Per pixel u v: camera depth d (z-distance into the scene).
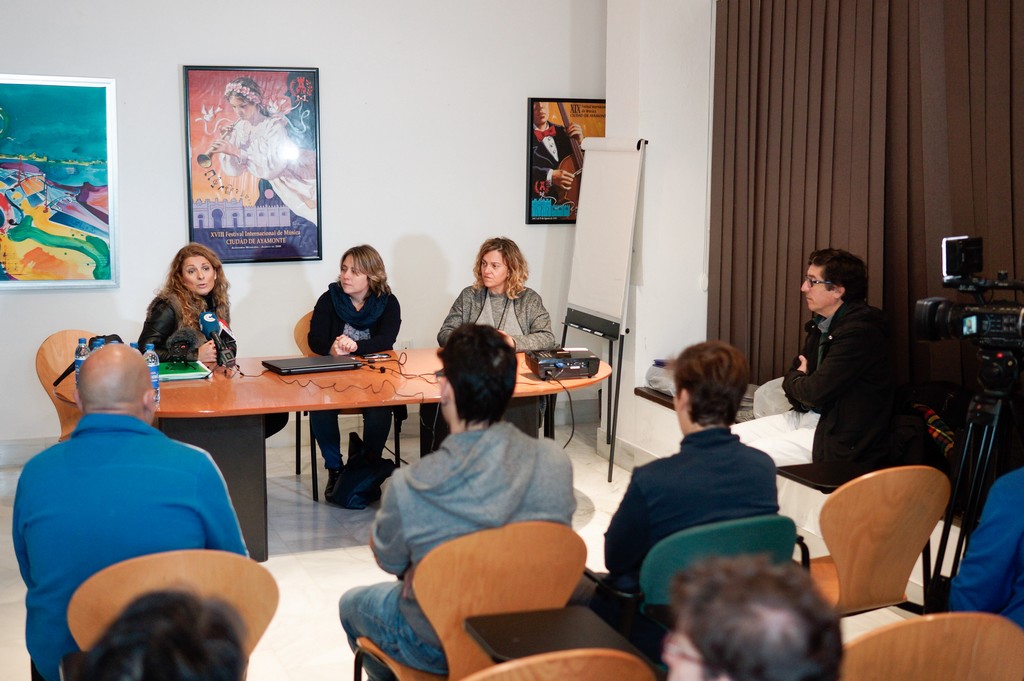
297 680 2.88
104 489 1.98
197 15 4.98
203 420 3.61
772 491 2.20
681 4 4.81
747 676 0.91
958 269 2.63
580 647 1.73
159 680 0.95
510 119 5.57
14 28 4.72
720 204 4.95
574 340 5.81
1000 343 2.57
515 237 5.69
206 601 1.04
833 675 0.93
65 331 4.24
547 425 4.57
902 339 3.96
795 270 4.47
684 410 2.23
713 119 4.95
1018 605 1.93
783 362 4.59
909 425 3.54
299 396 3.61
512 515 2.07
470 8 5.41
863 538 2.34
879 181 3.96
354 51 5.25
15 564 3.72
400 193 5.45
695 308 5.11
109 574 1.80
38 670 2.08
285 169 5.20
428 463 2.07
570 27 5.60
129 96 4.93
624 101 4.93
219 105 5.05
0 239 4.81
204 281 4.14
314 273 5.36
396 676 2.18
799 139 4.39
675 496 2.11
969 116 3.54
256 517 3.73
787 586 0.96
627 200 4.82
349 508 4.37
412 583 2.03
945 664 1.55
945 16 3.62
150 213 5.05
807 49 4.31
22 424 4.99
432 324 5.62
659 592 2.04
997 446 2.75
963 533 2.70
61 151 4.85
